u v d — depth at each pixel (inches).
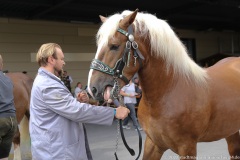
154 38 87.7
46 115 81.7
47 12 353.4
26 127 183.9
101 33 83.0
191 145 93.0
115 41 81.0
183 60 92.9
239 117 105.4
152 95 91.8
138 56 84.8
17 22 373.4
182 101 90.7
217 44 581.9
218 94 99.9
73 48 418.9
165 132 92.0
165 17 419.8
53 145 80.4
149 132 96.6
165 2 372.2
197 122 92.2
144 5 381.7
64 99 79.9
